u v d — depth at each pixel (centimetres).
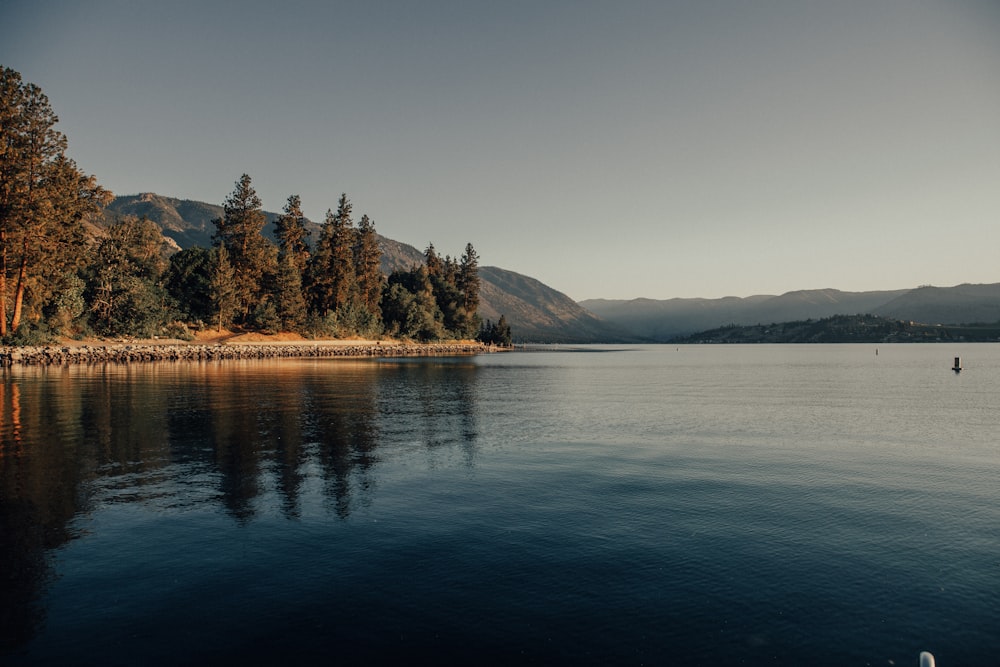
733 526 973
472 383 4534
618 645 595
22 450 1539
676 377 5756
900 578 768
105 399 2780
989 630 635
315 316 12038
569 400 3194
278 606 670
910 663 570
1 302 5897
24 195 5522
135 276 8731
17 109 5622
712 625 639
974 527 977
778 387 4341
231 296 9962
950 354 15825
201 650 578
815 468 1430
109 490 1148
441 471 1360
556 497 1144
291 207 12550
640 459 1528
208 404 2627
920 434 2002
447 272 18112
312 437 1802
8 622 630
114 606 668
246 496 1119
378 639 600
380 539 891
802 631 630
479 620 643
